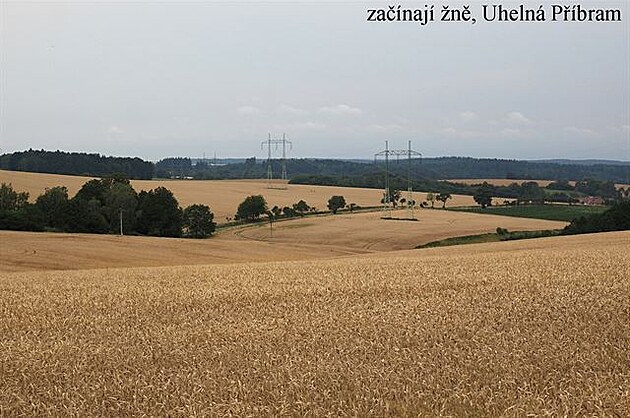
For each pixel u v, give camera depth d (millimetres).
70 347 13500
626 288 19016
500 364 11039
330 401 9484
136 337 14422
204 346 13359
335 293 20562
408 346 12789
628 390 9148
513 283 20922
